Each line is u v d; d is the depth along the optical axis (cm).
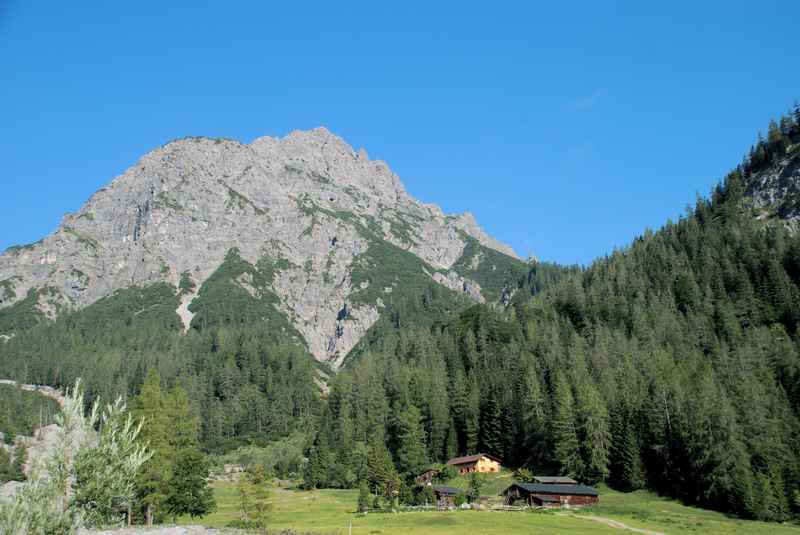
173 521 10694
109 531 7556
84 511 4091
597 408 16250
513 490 14525
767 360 18025
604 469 15700
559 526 10494
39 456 4056
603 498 14675
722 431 13662
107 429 4312
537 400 18338
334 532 9600
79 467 4081
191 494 10612
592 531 10050
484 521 10938
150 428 9912
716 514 12862
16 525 3753
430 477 17488
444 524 10781
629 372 18275
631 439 15550
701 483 13888
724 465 13250
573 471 16250
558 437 16625
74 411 4222
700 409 14375
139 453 4456
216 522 11631
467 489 16038
